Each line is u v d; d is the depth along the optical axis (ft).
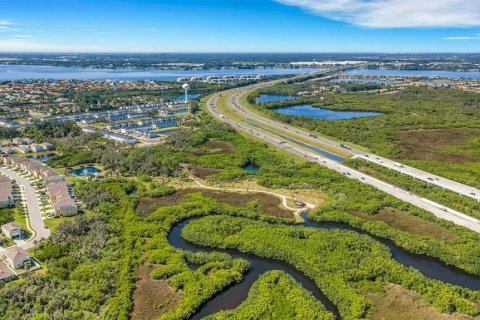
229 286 328.29
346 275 331.16
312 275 336.90
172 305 302.86
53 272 330.95
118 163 629.10
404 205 465.88
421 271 347.97
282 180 555.28
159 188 529.04
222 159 655.35
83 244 378.73
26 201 482.28
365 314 289.94
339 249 367.45
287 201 492.95
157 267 350.43
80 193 505.66
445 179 554.46
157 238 396.57
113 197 496.23
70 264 343.46
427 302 301.63
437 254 366.84
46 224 422.00
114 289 316.81
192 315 294.25
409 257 371.76
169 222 434.30
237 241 388.37
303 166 620.90
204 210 461.37
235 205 479.00
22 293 302.66
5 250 366.84
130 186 541.75
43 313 284.20
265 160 652.48
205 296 309.22
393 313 291.58
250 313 287.28
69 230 397.19
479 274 339.98
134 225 422.82
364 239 384.47
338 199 492.95
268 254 369.50
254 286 320.70
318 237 388.57
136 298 310.24
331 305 305.12
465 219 434.30
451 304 295.07
